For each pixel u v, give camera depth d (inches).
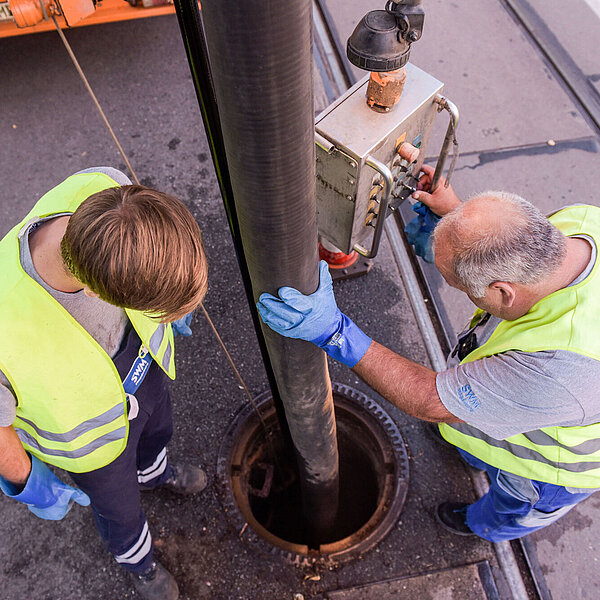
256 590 82.4
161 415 72.2
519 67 148.9
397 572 83.4
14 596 82.2
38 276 46.1
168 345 65.7
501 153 132.3
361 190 76.4
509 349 54.9
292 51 29.8
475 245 52.7
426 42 153.3
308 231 42.6
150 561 76.7
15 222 122.6
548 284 53.1
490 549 85.2
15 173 129.0
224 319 107.4
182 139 134.2
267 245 42.6
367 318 107.7
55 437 53.1
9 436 50.1
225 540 85.8
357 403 96.3
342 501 104.4
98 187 54.9
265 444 100.6
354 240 87.8
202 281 42.2
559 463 61.4
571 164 130.8
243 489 93.1
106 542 71.3
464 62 149.3
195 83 44.1
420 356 104.1
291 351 56.0
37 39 153.1
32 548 85.5
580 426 56.9
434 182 79.0
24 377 46.4
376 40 61.9
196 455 93.3
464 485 90.4
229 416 96.7
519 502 69.2
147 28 155.7
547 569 84.9
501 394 54.2
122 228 37.4
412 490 90.0
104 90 143.1
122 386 54.6
